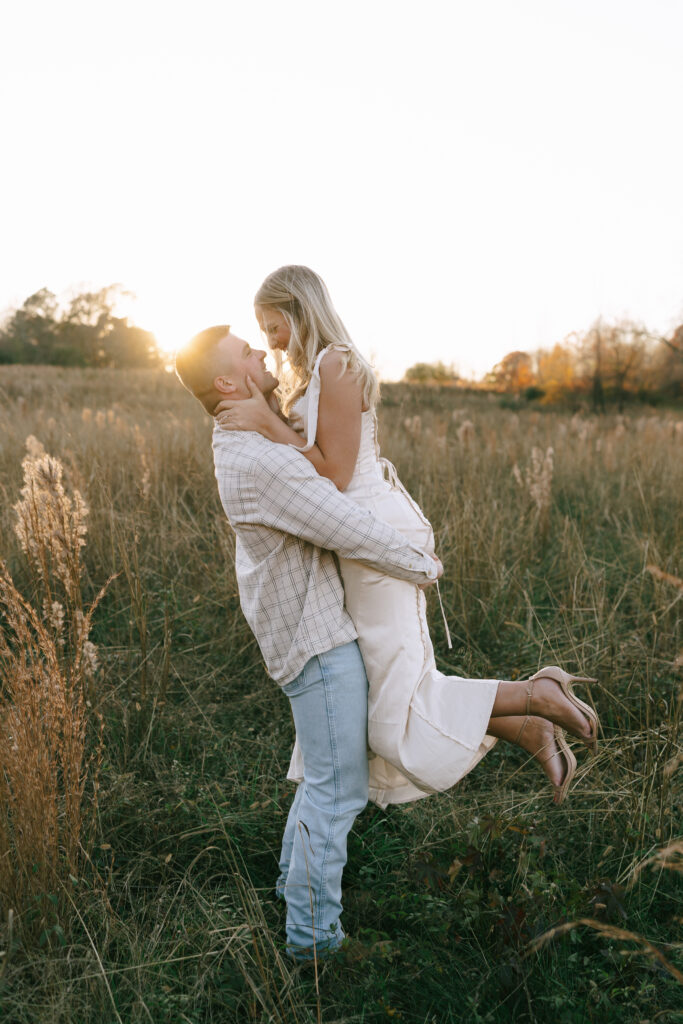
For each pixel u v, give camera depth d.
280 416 2.05
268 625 1.98
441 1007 1.83
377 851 2.39
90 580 3.99
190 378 1.97
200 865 2.38
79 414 9.27
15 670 2.09
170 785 2.63
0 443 6.11
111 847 2.33
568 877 2.19
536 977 1.83
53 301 55.53
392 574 1.94
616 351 30.73
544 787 2.67
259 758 2.82
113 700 3.06
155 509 4.83
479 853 2.11
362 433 2.04
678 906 2.10
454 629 3.81
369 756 2.17
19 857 1.96
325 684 1.95
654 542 4.60
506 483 6.23
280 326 2.01
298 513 1.86
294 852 1.99
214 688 3.34
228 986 1.86
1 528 3.93
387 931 2.12
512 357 32.62
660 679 3.21
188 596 3.98
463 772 1.96
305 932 1.95
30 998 1.77
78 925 2.01
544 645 3.61
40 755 1.99
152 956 1.90
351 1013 1.80
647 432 8.95
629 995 1.80
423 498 4.96
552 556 4.92
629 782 2.50
